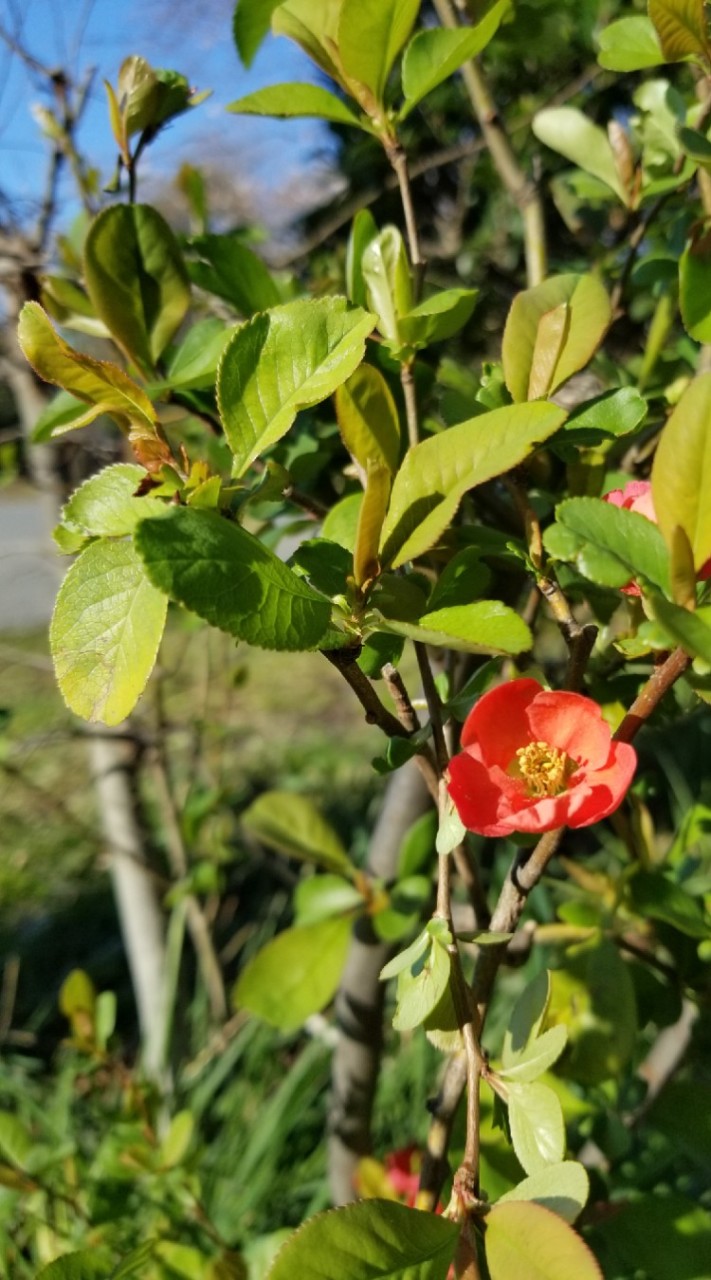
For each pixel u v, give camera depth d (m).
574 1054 0.34
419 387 0.36
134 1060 0.95
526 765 0.23
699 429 0.21
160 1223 0.53
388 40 0.29
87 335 0.43
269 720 1.58
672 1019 0.39
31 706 1.76
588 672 0.32
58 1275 0.31
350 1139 0.53
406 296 0.30
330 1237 0.20
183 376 0.34
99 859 1.18
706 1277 0.32
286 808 0.50
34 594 2.50
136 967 0.80
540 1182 0.22
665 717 0.35
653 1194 0.34
